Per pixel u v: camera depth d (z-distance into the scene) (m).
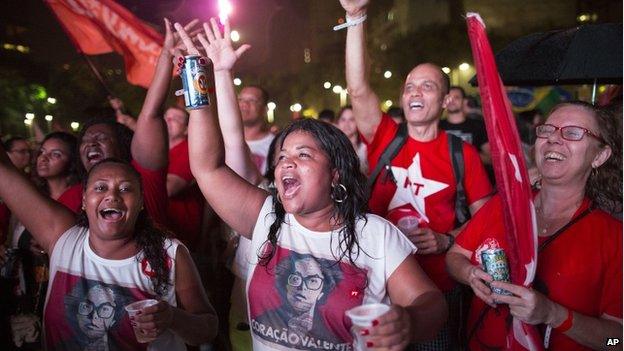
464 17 2.20
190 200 4.41
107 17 5.82
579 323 2.27
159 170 3.48
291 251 2.22
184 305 2.61
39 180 4.33
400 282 2.17
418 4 33.97
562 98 11.61
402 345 1.81
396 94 28.83
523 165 2.24
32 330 3.08
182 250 2.64
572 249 2.40
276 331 2.19
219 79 3.08
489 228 2.66
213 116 2.43
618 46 3.70
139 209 2.57
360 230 2.22
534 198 2.70
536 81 4.52
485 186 3.44
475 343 2.66
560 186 2.51
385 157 3.54
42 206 2.65
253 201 2.40
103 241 2.52
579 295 2.37
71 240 2.57
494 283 2.30
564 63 3.78
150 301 2.28
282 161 2.22
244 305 3.13
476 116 8.52
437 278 3.31
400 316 1.80
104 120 3.73
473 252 2.70
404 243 2.24
